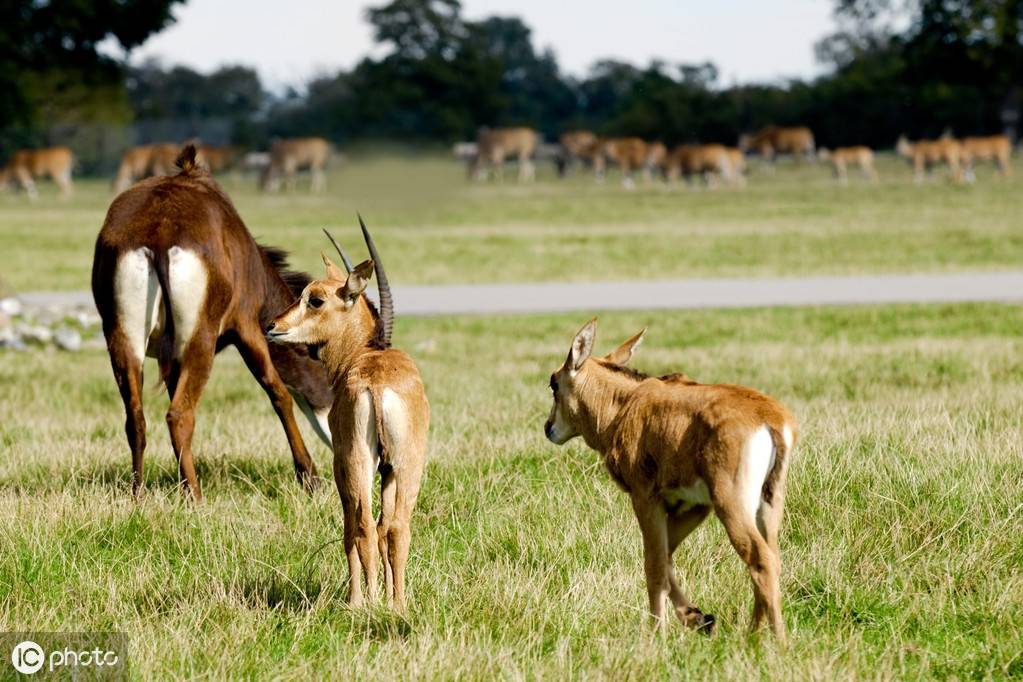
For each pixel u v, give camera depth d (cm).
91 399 4869
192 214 3084
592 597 2216
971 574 2308
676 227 13050
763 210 15462
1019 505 2578
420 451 2264
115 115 18438
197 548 2552
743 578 2311
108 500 2861
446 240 11775
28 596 2330
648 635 2020
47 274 9225
